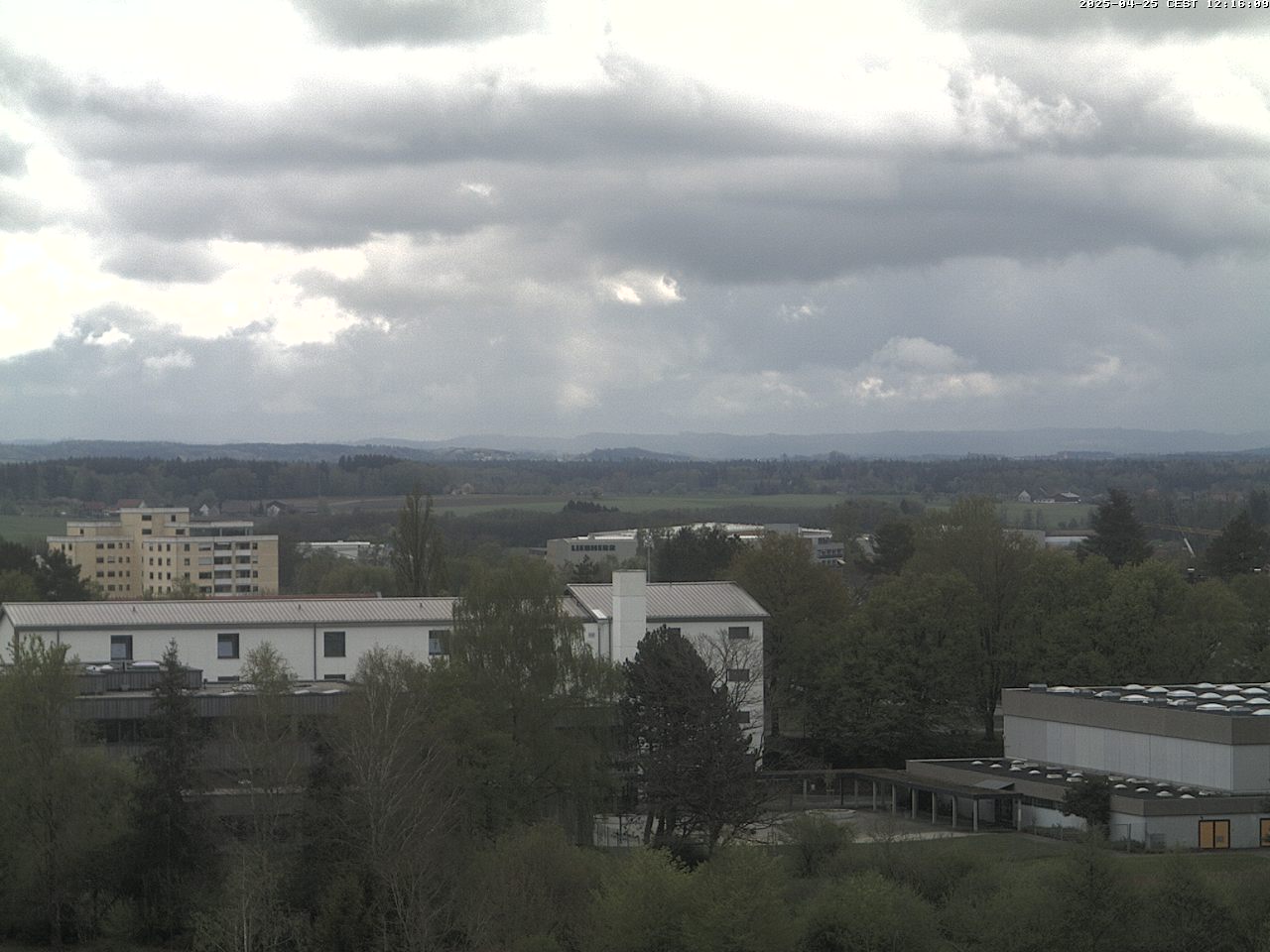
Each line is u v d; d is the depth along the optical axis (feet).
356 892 233.55
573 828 314.14
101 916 265.75
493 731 292.20
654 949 222.28
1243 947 240.12
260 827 264.72
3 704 270.67
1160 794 344.69
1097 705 382.83
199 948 236.22
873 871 254.88
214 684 370.12
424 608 410.11
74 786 268.62
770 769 412.16
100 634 379.55
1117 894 243.19
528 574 323.57
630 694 338.13
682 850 309.83
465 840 260.83
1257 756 345.72
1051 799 357.41
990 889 263.90
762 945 218.18
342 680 386.73
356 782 251.60
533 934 225.35
